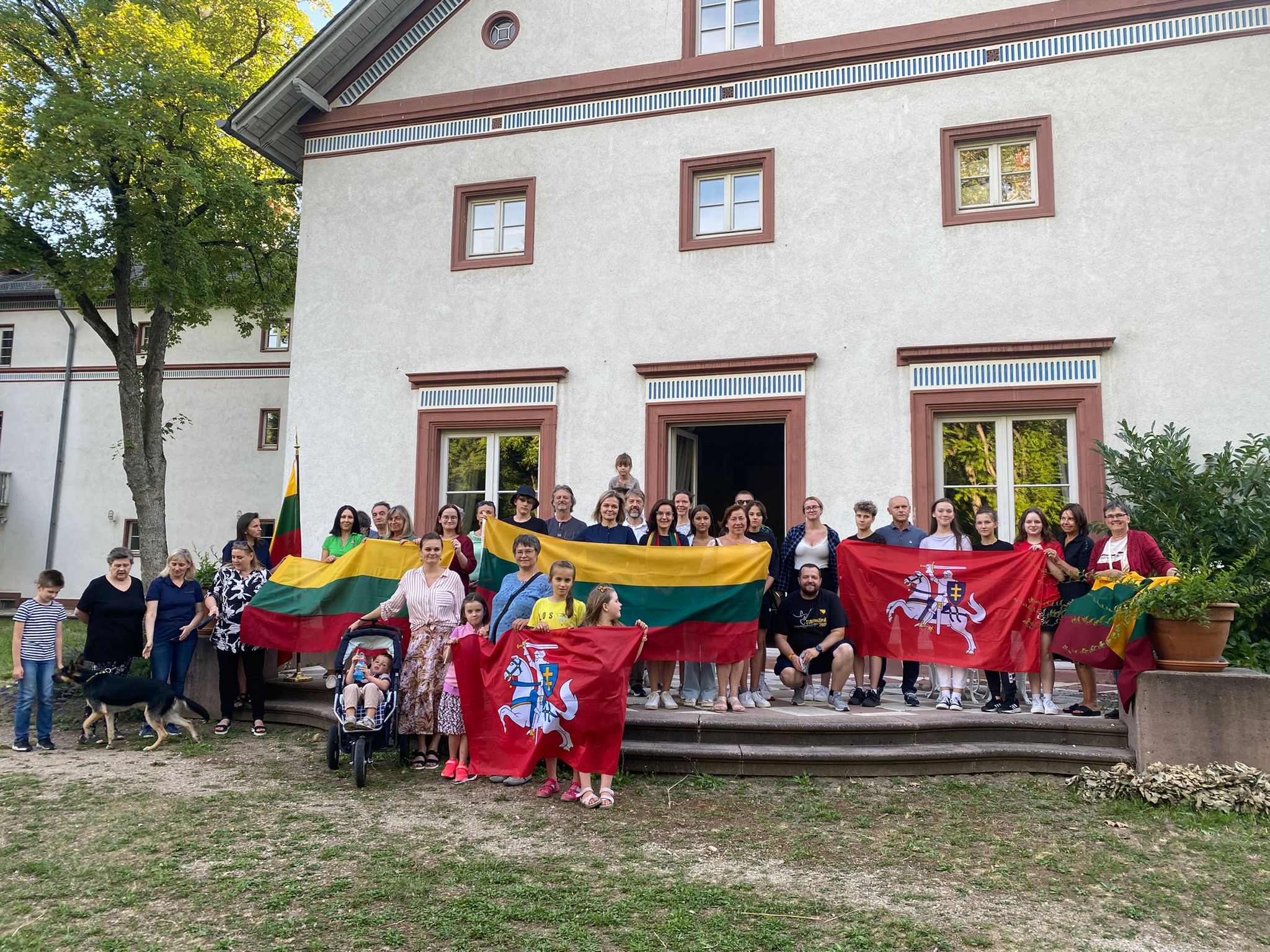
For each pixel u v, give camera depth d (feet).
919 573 26.27
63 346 82.89
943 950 13.29
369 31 42.60
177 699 27.14
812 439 35.14
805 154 36.65
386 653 23.57
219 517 76.18
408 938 13.55
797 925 14.03
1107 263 32.58
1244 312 30.96
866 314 35.12
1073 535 25.96
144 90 46.34
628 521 29.37
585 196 39.50
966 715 24.29
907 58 35.70
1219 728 21.09
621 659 20.81
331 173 43.37
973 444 33.88
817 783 21.95
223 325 78.02
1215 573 25.38
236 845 17.71
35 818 19.56
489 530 27.04
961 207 35.09
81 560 79.92
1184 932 14.10
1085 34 33.63
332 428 41.70
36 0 50.08
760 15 37.99
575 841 17.94
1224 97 31.91
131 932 13.85
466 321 40.55
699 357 37.04
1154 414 31.45
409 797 21.13
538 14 41.14
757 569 25.30
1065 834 18.51
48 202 47.16
